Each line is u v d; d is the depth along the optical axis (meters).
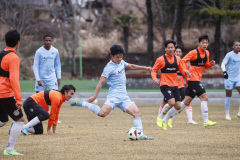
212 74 88.75
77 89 83.88
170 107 34.56
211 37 153.25
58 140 28.48
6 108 22.84
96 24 176.75
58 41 114.38
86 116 46.81
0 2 123.19
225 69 42.41
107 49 135.88
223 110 53.72
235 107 58.53
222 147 25.19
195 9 138.25
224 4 113.38
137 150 24.28
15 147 25.64
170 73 34.06
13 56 22.22
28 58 106.00
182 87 40.38
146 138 28.45
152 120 42.19
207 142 27.14
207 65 36.78
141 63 109.94
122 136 30.36
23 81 101.88
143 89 89.88
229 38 151.38
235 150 24.17
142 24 179.50
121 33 161.00
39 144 26.77
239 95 67.69
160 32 153.12
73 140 28.42
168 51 33.62
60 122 40.12
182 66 34.22
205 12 115.44
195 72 36.50
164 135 30.72
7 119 24.92
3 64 22.33
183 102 37.00
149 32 111.94
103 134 31.55
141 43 149.88
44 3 149.50
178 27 116.00
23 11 116.88
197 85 36.09
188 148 24.86
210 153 23.22
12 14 120.69
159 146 25.61
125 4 186.25
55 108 31.42
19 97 21.92
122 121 41.56
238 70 43.00
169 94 33.66
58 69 41.16
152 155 22.69
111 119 43.59
